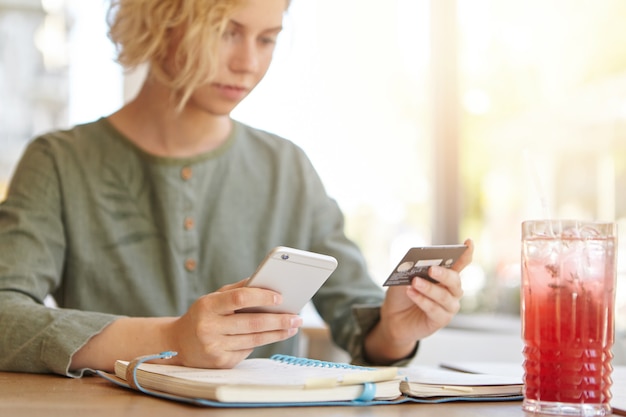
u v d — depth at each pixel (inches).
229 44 56.1
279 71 124.2
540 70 128.2
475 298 126.3
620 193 119.8
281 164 66.9
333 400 35.4
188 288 62.3
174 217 61.9
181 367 41.2
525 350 36.0
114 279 60.8
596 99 123.0
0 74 125.5
